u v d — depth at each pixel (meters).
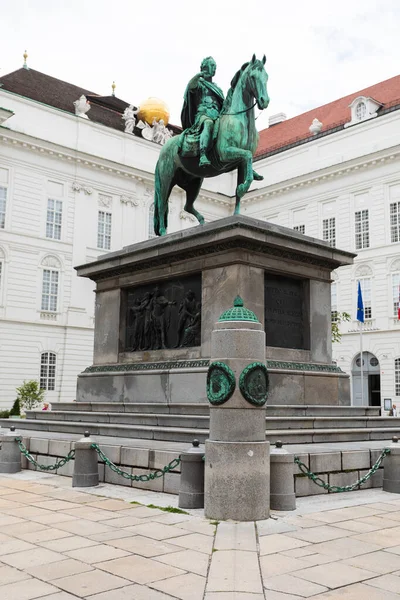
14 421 12.30
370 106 39.59
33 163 36.66
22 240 35.84
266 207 43.94
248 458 6.08
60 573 4.37
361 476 7.93
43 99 40.56
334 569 4.50
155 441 8.84
